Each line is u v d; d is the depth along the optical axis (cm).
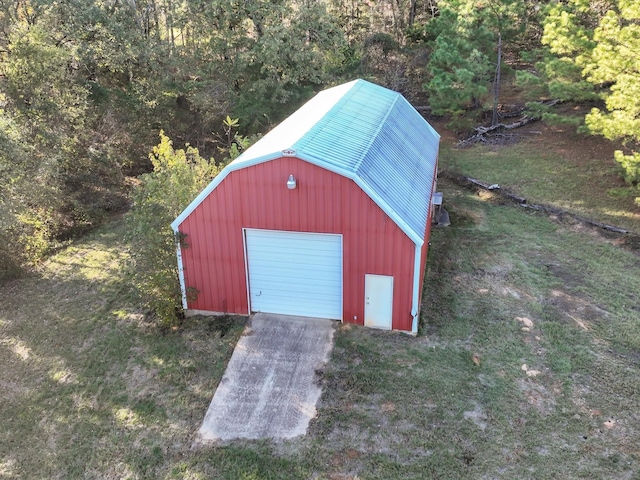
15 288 1488
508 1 2248
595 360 1080
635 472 838
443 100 2392
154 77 2409
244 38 2462
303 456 892
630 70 1688
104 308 1354
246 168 1124
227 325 1241
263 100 2362
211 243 1218
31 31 1880
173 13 2531
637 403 971
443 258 1487
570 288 1330
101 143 2088
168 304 1239
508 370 1059
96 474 889
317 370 1078
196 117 2491
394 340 1155
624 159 1584
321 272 1193
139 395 1053
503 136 2491
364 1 3469
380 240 1109
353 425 945
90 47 2211
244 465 883
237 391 1043
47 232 1770
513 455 874
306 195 1116
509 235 1619
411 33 2833
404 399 994
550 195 1884
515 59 2959
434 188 1750
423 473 848
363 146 1280
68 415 1015
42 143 1802
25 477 891
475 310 1248
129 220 1403
